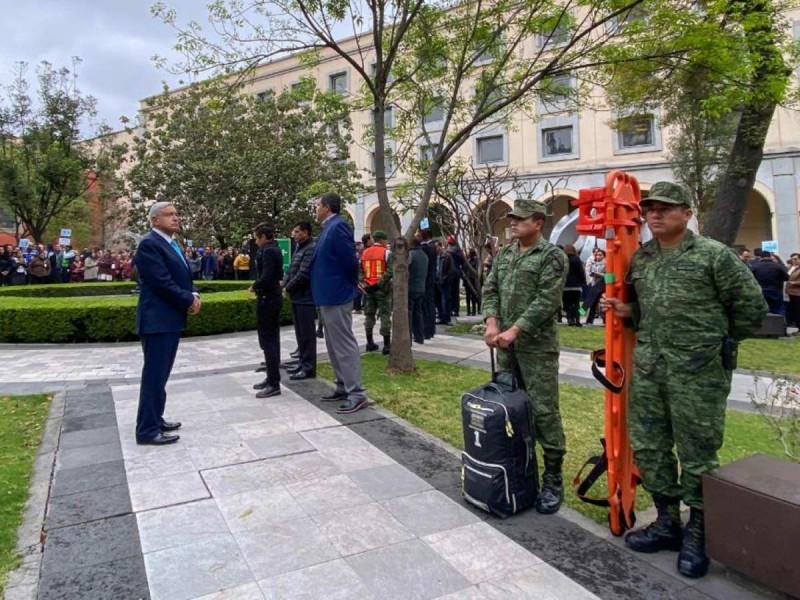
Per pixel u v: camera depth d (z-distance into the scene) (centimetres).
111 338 920
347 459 368
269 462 362
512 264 307
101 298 1052
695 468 236
